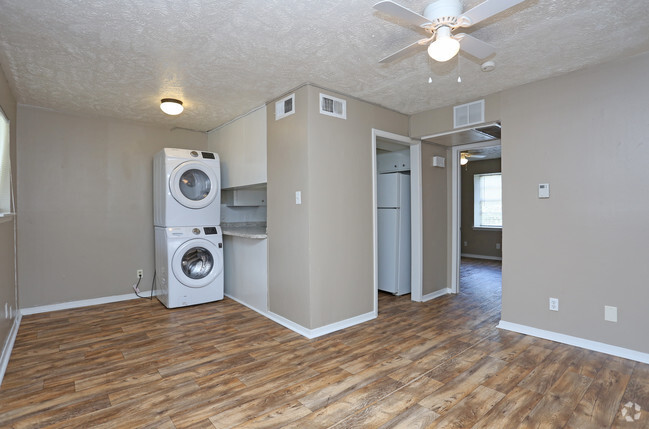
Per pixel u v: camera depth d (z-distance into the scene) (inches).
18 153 141.1
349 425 70.6
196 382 87.9
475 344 112.1
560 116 112.6
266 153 140.0
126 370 94.3
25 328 127.0
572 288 110.7
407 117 157.6
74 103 139.3
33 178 145.1
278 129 132.4
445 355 103.7
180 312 147.6
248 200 184.9
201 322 134.5
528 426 69.9
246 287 157.9
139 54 95.7
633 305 99.3
